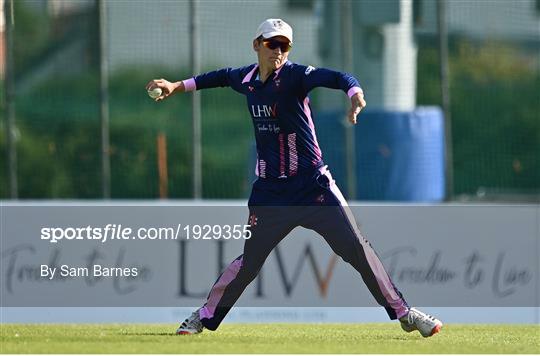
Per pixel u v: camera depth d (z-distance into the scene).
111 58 41.94
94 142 45.78
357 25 45.84
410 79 46.34
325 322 31.97
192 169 39.81
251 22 42.75
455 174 45.44
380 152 43.78
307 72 19.64
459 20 46.62
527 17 46.84
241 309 33.78
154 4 41.75
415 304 34.81
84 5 42.41
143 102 52.78
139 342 19.38
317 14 46.84
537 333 23.19
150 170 46.09
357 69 46.00
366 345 19.17
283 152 20.22
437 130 44.72
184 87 21.06
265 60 19.81
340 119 43.03
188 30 41.66
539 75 46.66
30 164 46.09
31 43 45.03
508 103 46.56
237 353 17.73
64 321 33.66
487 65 46.88
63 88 46.19
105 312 33.94
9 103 41.16
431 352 18.34
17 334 21.41
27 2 44.91
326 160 43.12
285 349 18.38
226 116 52.56
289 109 19.92
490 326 26.14
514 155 45.84
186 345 18.81
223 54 42.56
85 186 44.84
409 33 46.06
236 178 44.12
